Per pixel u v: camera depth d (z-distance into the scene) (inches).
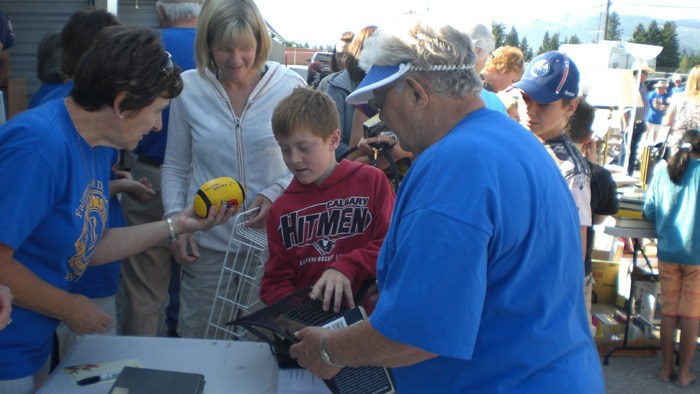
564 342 54.1
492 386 52.4
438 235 47.7
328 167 82.9
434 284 47.1
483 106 57.4
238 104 104.7
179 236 101.0
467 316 47.4
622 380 163.6
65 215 63.9
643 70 388.8
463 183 49.0
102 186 70.6
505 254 50.8
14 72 195.9
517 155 52.4
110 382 66.6
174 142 109.4
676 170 153.2
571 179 112.3
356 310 63.9
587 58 380.2
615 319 181.6
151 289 126.8
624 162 358.9
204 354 73.8
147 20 223.1
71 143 63.9
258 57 103.3
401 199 53.1
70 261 67.7
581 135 135.5
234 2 99.5
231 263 104.5
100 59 62.7
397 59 55.0
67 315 67.0
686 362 160.9
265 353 74.5
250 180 105.3
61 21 193.5
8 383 65.8
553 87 109.4
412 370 56.0
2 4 190.9
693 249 153.2
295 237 82.4
